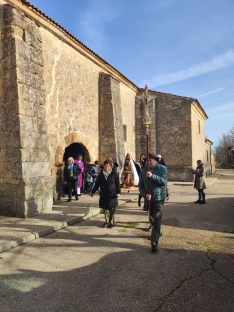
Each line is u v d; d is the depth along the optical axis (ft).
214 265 12.36
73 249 14.65
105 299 9.61
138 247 14.89
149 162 15.44
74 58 31.35
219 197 32.60
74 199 29.09
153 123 52.65
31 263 12.80
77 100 31.86
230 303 9.22
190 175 50.88
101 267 12.31
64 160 36.50
